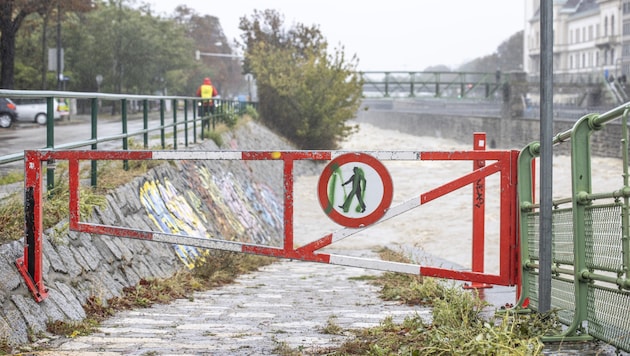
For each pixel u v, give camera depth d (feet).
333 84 184.44
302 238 98.43
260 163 120.16
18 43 230.48
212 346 26.14
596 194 25.02
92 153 30.25
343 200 29.50
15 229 32.22
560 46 484.74
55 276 32.42
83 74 258.78
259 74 185.06
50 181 38.63
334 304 39.27
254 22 234.99
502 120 299.99
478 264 37.96
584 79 303.89
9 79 163.43
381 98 323.16
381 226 111.24
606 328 24.36
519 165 31.04
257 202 96.22
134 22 260.01
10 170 55.62
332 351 25.12
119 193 46.96
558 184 162.91
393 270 30.30
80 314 31.60
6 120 146.61
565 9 481.46
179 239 30.09
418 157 29.58
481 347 21.97
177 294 41.27
